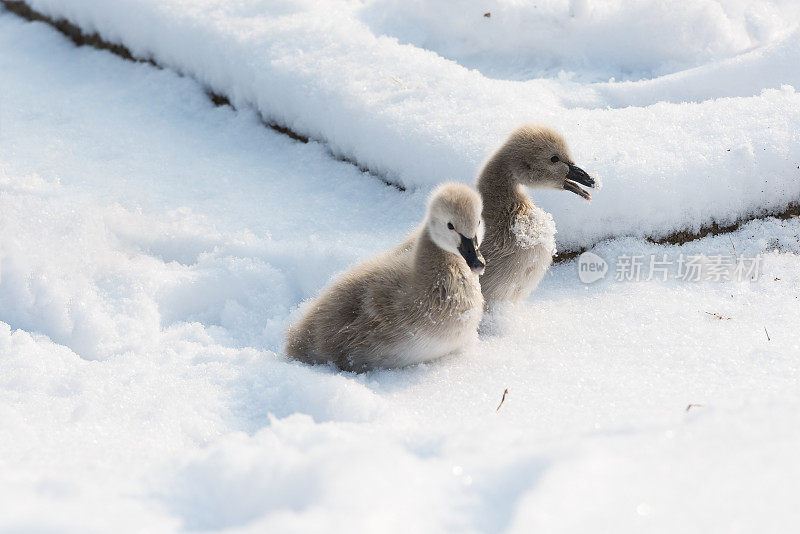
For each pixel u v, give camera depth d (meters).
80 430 5.19
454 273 6.23
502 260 7.11
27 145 10.59
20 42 13.59
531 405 5.34
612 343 6.37
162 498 3.72
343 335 6.49
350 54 10.17
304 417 4.88
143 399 5.71
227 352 6.64
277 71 10.26
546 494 3.42
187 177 9.85
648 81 9.72
